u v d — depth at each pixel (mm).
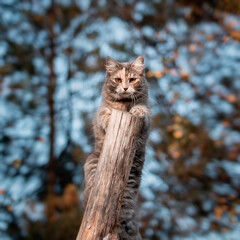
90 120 7953
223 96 10852
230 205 10352
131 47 10766
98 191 4141
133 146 4332
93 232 4051
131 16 11375
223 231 10016
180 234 9984
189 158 10414
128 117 4234
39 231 9148
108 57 6457
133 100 6285
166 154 10117
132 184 5801
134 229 5555
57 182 10344
